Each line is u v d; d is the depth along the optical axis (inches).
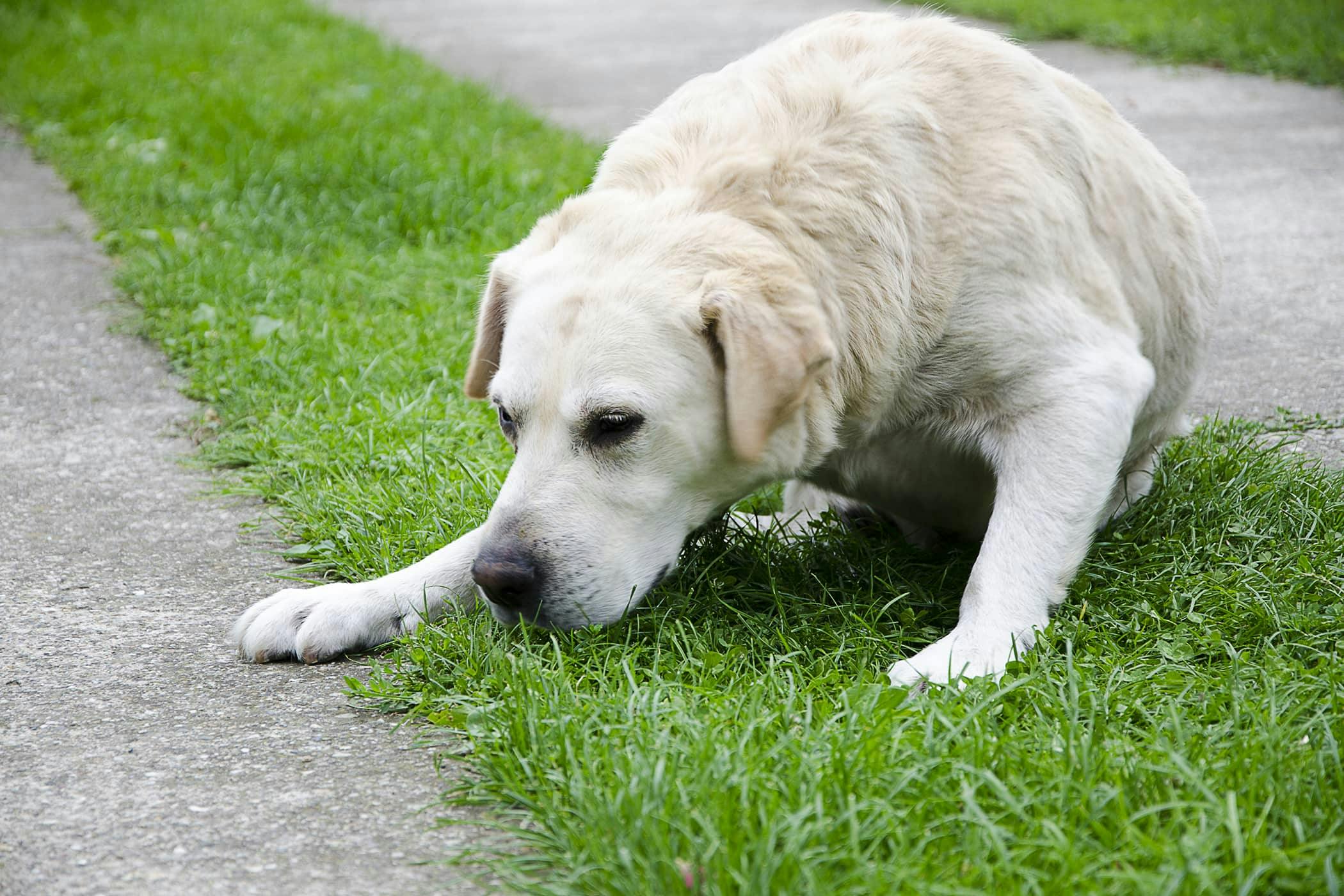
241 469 185.2
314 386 205.5
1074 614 134.7
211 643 137.6
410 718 120.0
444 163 317.1
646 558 126.6
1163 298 154.9
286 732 119.0
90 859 99.8
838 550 152.6
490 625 130.6
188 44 510.6
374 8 693.9
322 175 308.7
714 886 87.9
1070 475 132.3
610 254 125.3
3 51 504.7
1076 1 543.2
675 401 121.2
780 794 99.0
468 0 706.8
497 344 138.6
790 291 120.9
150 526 167.8
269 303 236.8
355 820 104.5
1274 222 296.2
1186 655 124.2
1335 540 146.4
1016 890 88.0
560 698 115.0
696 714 112.4
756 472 128.9
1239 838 90.0
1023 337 133.6
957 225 133.0
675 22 587.5
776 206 128.9
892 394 134.6
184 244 269.3
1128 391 136.9
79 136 378.9
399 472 176.7
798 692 116.8
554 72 487.8
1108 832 94.5
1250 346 228.5
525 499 122.2
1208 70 444.5
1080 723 110.4
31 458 188.4
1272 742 103.9
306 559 158.7
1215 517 155.3
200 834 103.0
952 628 138.5
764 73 141.8
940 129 135.6
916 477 145.9
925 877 90.1
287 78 439.8
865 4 594.2
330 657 133.3
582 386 120.2
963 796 96.3
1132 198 151.4
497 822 103.1
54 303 253.1
